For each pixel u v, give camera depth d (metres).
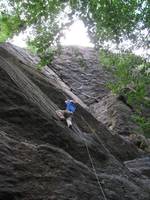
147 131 12.32
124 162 14.06
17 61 14.45
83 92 22.80
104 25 9.15
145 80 10.24
